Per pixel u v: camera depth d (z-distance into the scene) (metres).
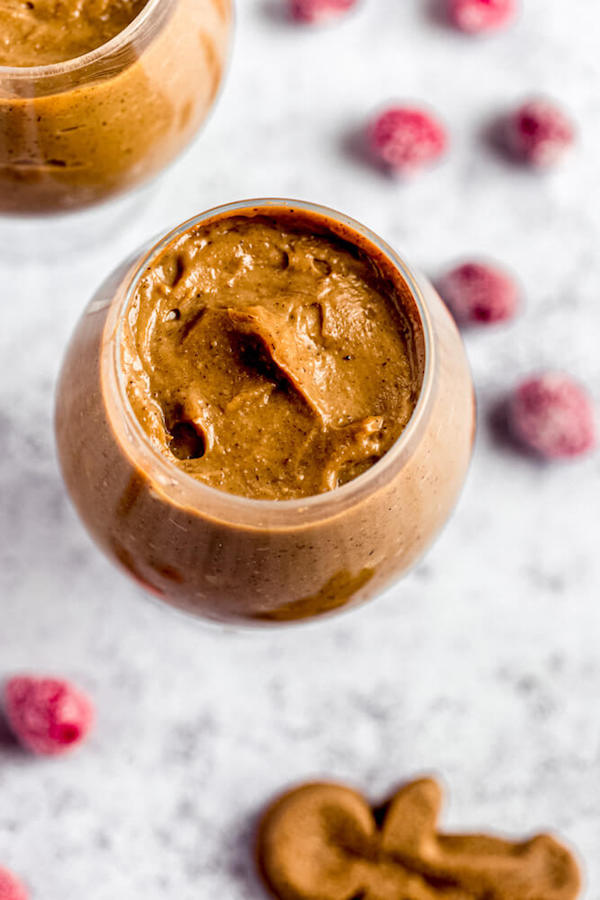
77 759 0.43
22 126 0.40
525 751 0.44
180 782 0.43
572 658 0.44
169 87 0.40
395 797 0.43
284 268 0.38
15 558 0.44
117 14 0.40
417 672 0.44
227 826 0.43
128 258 0.39
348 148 0.46
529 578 0.44
